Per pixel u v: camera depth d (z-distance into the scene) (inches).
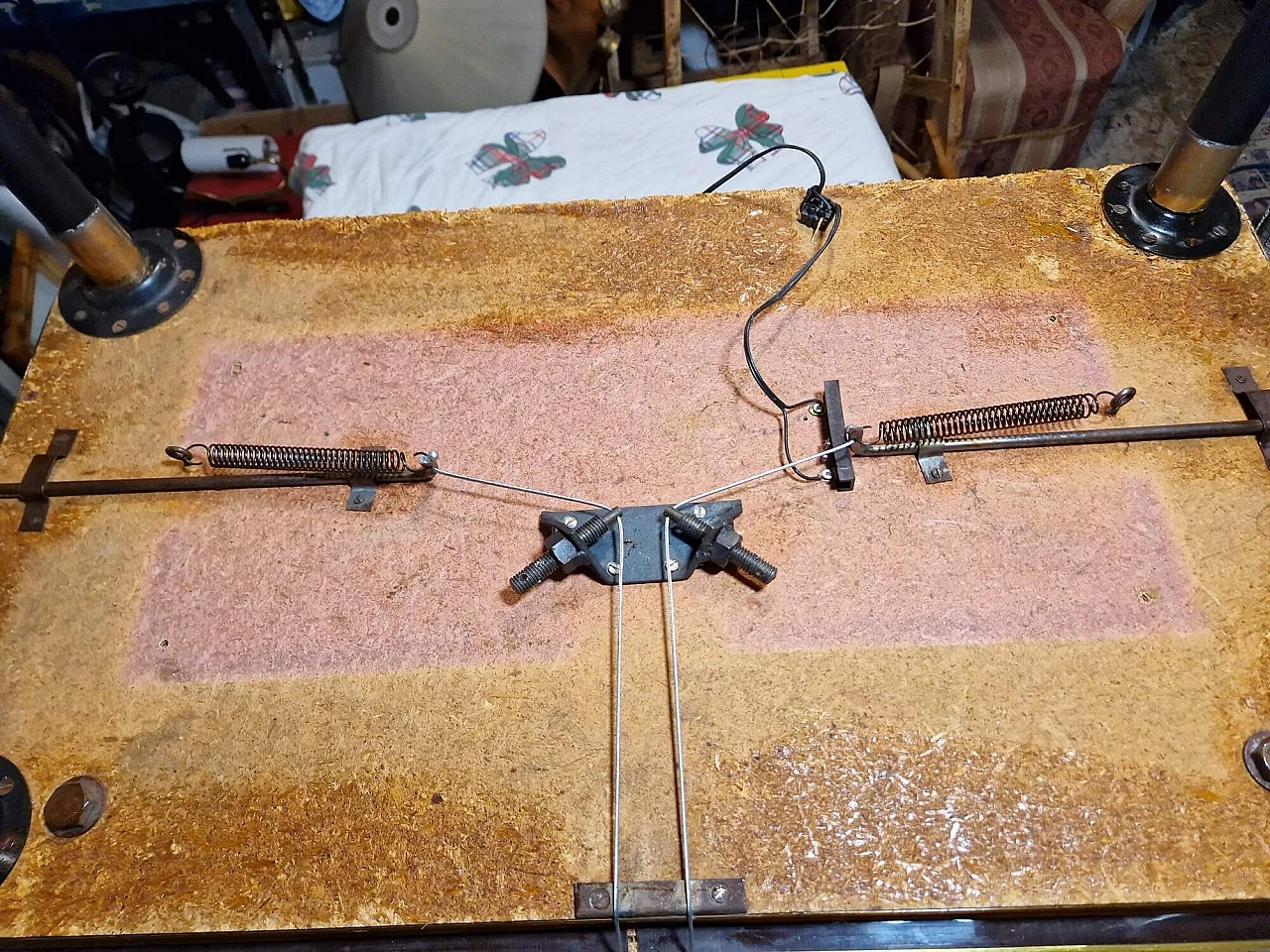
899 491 38.2
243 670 36.7
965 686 34.0
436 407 41.9
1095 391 39.6
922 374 40.8
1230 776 31.9
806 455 39.3
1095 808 31.7
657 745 33.8
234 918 32.0
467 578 37.8
